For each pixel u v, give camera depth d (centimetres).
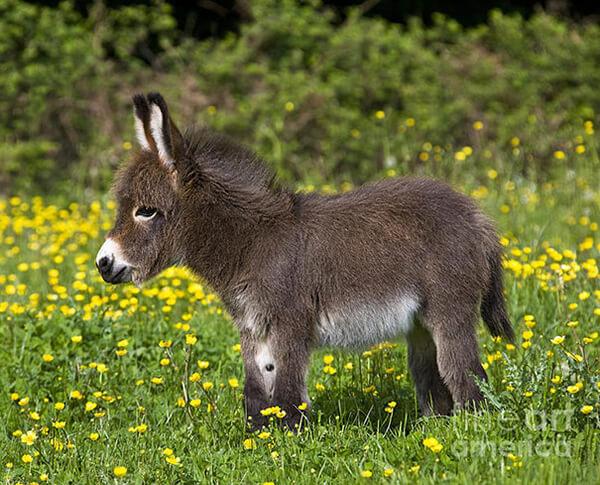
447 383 1067
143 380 1238
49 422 1147
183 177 1080
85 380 1228
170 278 1661
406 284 1064
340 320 1070
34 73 2830
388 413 1135
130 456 1016
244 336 1091
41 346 1315
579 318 1368
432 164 2567
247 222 1082
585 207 2159
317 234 1073
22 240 2125
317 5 3200
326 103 2844
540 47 3197
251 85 2936
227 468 974
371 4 3438
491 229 1107
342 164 2809
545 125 2858
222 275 1087
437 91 2931
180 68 3030
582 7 3812
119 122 2877
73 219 2200
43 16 2938
